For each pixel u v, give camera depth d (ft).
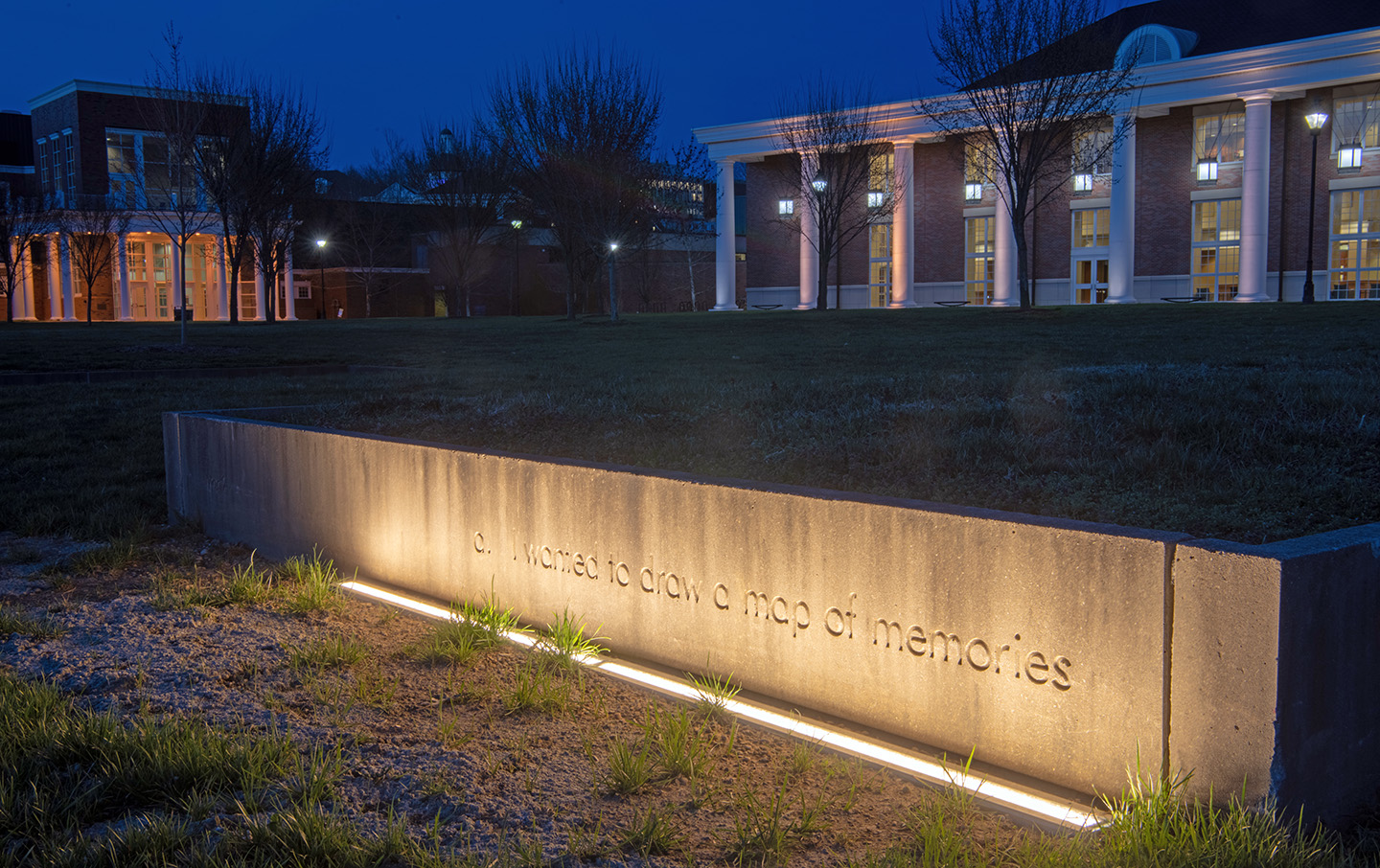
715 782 11.43
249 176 126.62
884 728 12.44
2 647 16.53
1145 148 153.07
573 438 23.11
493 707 13.82
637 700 14.05
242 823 10.20
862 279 180.24
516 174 145.89
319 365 68.95
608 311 221.87
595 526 16.06
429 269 222.28
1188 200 150.20
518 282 203.82
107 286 203.82
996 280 161.27
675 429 23.06
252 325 139.33
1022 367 47.85
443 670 15.39
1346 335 62.49
